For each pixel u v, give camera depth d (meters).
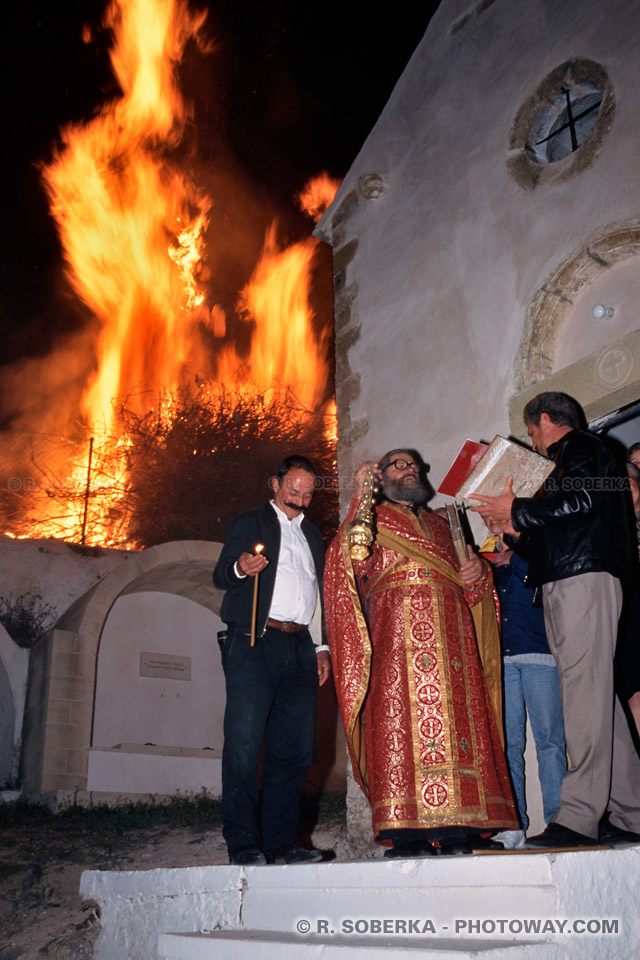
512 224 6.64
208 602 12.60
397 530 4.21
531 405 4.44
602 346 5.95
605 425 5.88
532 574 3.97
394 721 3.91
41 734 10.39
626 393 5.57
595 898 2.66
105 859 6.89
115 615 12.00
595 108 6.53
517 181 6.68
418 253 7.43
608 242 5.89
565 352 6.20
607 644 3.77
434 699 3.91
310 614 4.46
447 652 3.99
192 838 7.68
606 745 3.66
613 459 4.02
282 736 4.33
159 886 3.97
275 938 3.19
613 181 5.98
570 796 3.65
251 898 3.56
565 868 2.74
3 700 11.40
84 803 9.73
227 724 4.16
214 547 11.78
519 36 7.01
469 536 5.23
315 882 3.32
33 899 5.64
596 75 6.30
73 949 4.42
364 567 4.25
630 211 5.82
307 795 10.62
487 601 4.26
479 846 3.87
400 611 4.08
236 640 4.29
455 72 7.52
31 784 10.33
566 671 3.79
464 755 3.83
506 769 4.02
